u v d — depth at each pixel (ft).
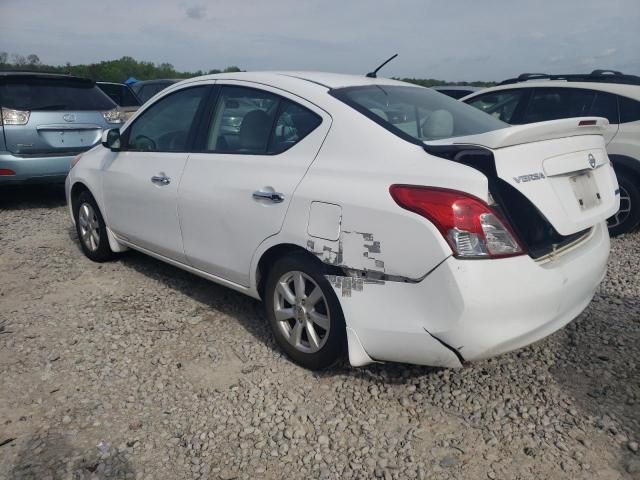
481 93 22.71
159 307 13.21
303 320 10.11
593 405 9.30
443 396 9.59
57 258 16.71
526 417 9.00
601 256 9.82
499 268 7.95
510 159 8.29
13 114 21.76
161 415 9.15
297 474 7.88
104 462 8.07
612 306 13.16
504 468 7.93
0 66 57.72
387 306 8.61
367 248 8.71
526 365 10.52
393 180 8.62
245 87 11.62
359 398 9.55
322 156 9.74
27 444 8.42
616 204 10.14
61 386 9.95
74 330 12.03
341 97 10.15
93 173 15.43
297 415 9.12
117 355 11.00
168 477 7.82
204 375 10.32
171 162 12.72
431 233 8.01
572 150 9.30
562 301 8.72
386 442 8.49
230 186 11.00
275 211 10.07
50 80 23.30
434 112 10.82
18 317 12.64
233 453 8.28
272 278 10.56
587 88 20.01
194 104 12.74
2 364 10.64
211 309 13.12
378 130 9.33
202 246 11.98
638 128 18.89
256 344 11.43
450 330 8.05
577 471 7.84
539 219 8.79
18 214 22.44
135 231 14.12
